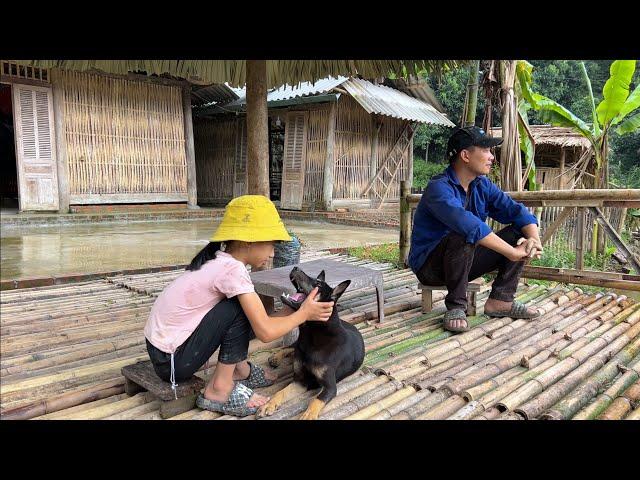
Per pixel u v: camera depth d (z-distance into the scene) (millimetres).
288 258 4363
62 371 2660
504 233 3613
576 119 8414
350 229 11133
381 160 14641
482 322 3506
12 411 2146
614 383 2490
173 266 5699
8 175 15367
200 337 2086
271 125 16766
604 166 8430
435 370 2654
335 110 13055
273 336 2033
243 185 15531
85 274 5152
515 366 2744
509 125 5191
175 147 13469
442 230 3381
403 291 4512
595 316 3668
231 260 2127
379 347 3012
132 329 3350
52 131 11312
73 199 11750
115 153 12352
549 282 4863
